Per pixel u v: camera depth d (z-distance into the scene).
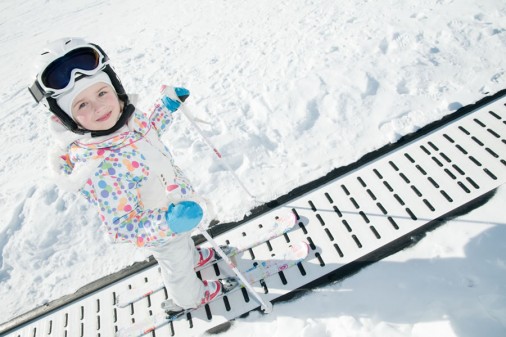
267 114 3.60
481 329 1.86
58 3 9.89
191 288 2.22
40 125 4.83
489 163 2.60
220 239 2.75
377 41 3.96
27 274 2.97
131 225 1.81
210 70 4.62
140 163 1.78
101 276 2.79
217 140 3.50
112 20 7.42
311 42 4.38
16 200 3.57
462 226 2.33
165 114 2.23
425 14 4.11
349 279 2.30
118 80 1.75
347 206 2.67
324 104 3.49
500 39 3.49
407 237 2.38
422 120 3.04
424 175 2.67
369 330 2.04
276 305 2.30
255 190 3.01
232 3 6.18
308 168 3.03
